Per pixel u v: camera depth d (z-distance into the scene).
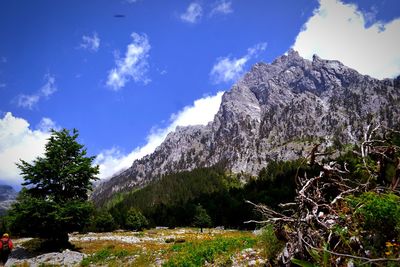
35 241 37.22
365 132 7.83
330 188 7.68
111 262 20.52
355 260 5.31
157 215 135.62
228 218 104.06
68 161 35.75
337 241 6.10
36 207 32.38
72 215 33.38
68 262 23.58
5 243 20.75
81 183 35.78
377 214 5.41
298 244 6.55
